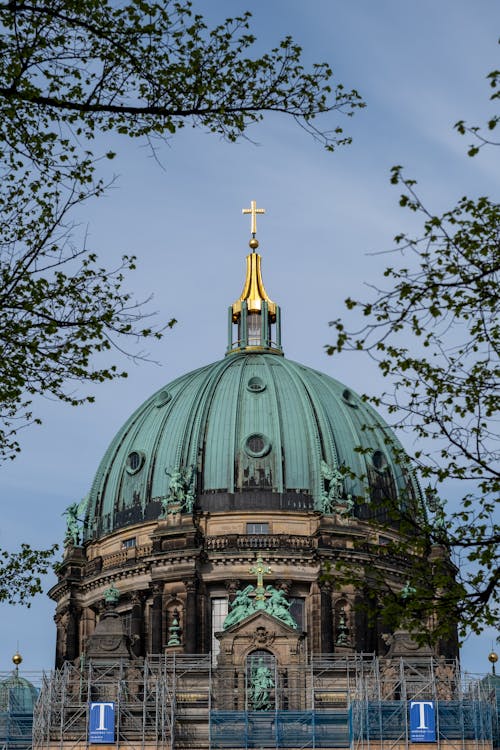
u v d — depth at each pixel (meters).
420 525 123.81
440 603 111.88
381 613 115.94
